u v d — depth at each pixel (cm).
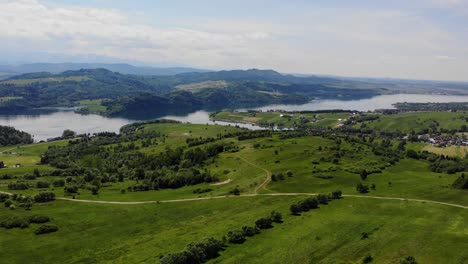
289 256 11475
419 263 10694
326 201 17288
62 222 16012
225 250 12175
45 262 12262
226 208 17175
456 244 12044
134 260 11938
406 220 14500
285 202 17550
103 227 15512
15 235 14538
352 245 12125
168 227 15262
